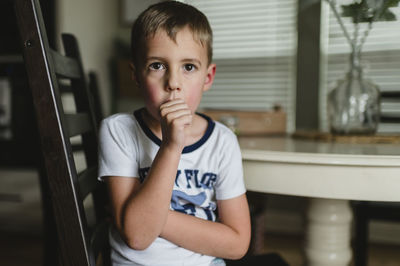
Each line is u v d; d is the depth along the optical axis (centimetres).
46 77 54
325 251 111
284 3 244
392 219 139
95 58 257
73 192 56
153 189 57
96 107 141
